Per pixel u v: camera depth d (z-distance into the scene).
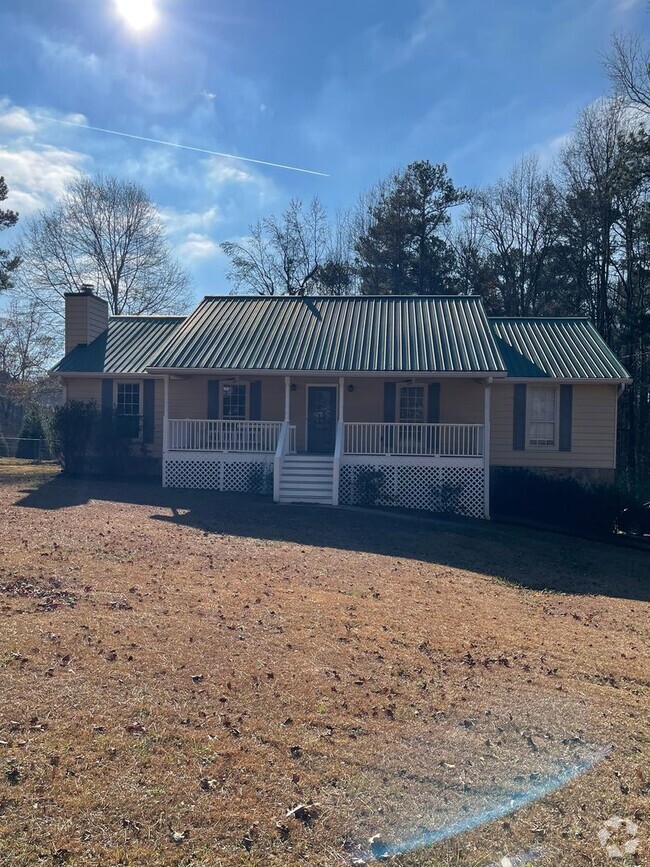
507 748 5.59
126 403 23.31
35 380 44.38
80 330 24.61
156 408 23.08
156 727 5.38
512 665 7.57
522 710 6.33
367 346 20.53
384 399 22.08
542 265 41.25
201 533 13.66
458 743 5.61
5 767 4.68
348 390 22.23
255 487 19.94
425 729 5.80
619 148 31.78
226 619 8.11
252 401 22.59
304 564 11.72
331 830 4.39
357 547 13.72
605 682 7.32
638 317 33.31
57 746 4.98
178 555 11.39
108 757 4.92
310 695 6.23
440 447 19.64
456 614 9.55
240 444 20.70
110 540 11.98
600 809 4.80
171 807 4.46
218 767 4.94
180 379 22.77
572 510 19.28
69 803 4.39
